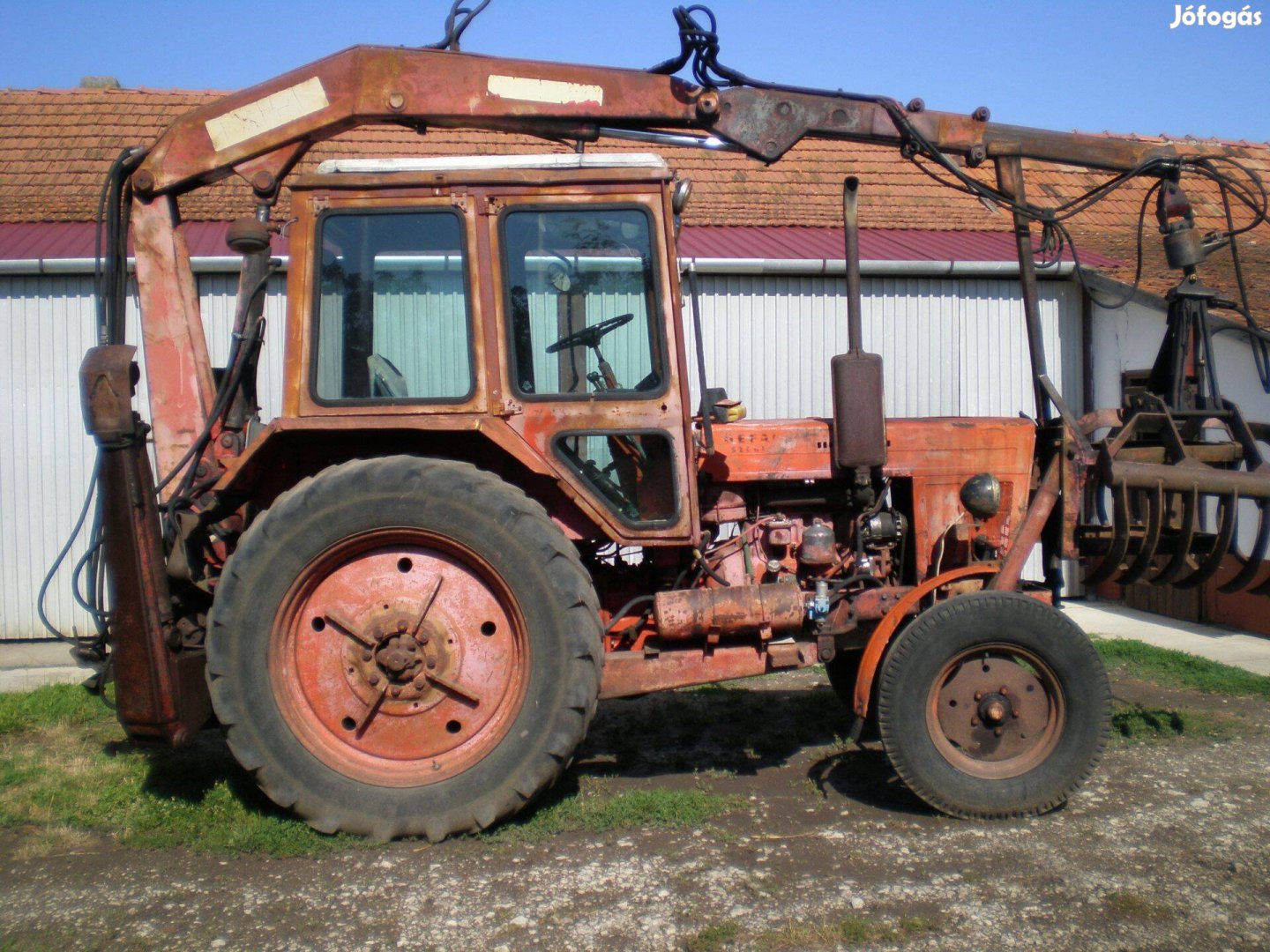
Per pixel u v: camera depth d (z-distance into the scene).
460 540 3.69
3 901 3.29
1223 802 4.04
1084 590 9.15
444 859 3.55
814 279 8.57
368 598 3.79
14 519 8.07
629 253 3.96
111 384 3.62
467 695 3.76
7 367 8.01
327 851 3.61
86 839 3.80
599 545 4.44
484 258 3.88
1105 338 8.74
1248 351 7.38
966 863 3.47
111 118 10.12
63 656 7.64
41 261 7.73
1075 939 2.96
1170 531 4.77
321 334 3.88
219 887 3.37
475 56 4.20
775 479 4.43
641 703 5.68
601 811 3.88
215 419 4.05
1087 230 9.88
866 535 4.48
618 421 3.91
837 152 11.00
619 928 3.04
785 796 4.16
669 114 4.28
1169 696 5.74
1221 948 2.90
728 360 8.48
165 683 3.70
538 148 10.29
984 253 8.81
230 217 8.74
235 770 4.48
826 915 3.10
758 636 4.14
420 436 4.06
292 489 3.75
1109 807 3.99
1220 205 10.73
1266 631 7.38
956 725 3.94
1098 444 4.47
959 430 4.55
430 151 10.10
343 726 3.79
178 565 3.93
